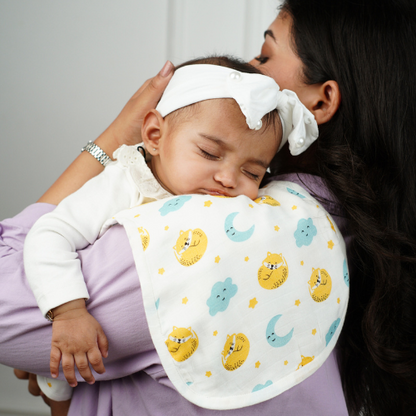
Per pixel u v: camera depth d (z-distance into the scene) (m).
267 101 0.81
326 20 0.91
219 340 0.67
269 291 0.71
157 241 0.69
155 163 0.92
